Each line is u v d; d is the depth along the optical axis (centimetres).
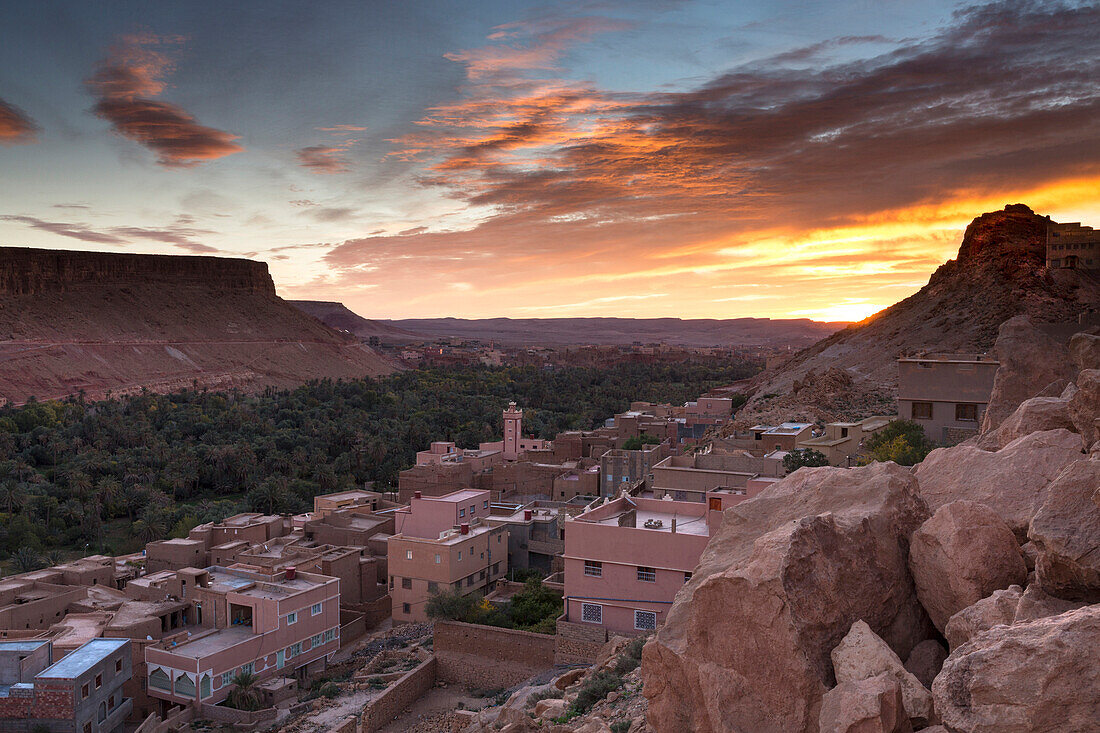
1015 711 580
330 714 3509
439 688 3266
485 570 5356
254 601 4681
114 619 4688
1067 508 738
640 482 4525
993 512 890
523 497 7431
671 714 917
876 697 692
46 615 5009
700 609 879
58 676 3700
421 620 5162
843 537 875
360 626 5256
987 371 5122
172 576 5338
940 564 867
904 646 877
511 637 3309
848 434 5603
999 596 772
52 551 8650
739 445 6069
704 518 3391
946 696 627
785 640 808
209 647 4406
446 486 7731
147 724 3941
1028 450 1070
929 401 5253
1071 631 589
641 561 3002
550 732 1542
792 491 1063
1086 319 3844
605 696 1755
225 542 6319
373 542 6353
